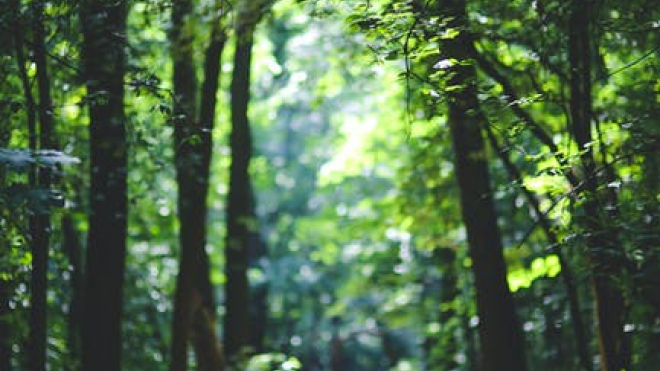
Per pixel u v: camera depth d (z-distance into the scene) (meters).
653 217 8.02
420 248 15.87
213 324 13.09
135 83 8.53
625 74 9.57
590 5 8.48
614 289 9.05
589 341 13.10
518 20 9.30
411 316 20.36
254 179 24.69
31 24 8.09
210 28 10.25
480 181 10.65
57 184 9.59
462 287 16.33
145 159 11.22
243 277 15.57
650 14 8.22
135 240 14.54
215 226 21.41
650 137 7.83
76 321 12.48
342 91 18.70
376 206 17.02
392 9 7.67
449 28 7.77
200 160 10.92
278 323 28.84
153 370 13.77
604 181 8.41
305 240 26.33
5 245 8.52
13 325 9.33
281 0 9.35
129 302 14.03
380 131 17.36
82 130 11.16
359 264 21.62
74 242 12.13
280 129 30.77
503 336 10.57
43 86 8.42
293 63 15.06
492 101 7.82
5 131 8.59
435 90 7.71
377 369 35.91
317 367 31.58
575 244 8.48
